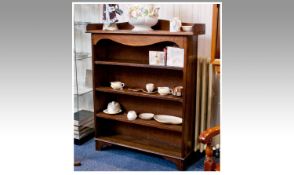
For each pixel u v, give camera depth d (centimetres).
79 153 304
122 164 282
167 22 276
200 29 257
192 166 280
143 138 314
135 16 263
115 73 314
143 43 262
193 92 277
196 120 289
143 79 301
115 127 328
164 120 288
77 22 322
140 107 311
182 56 257
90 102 351
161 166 279
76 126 320
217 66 261
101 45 304
